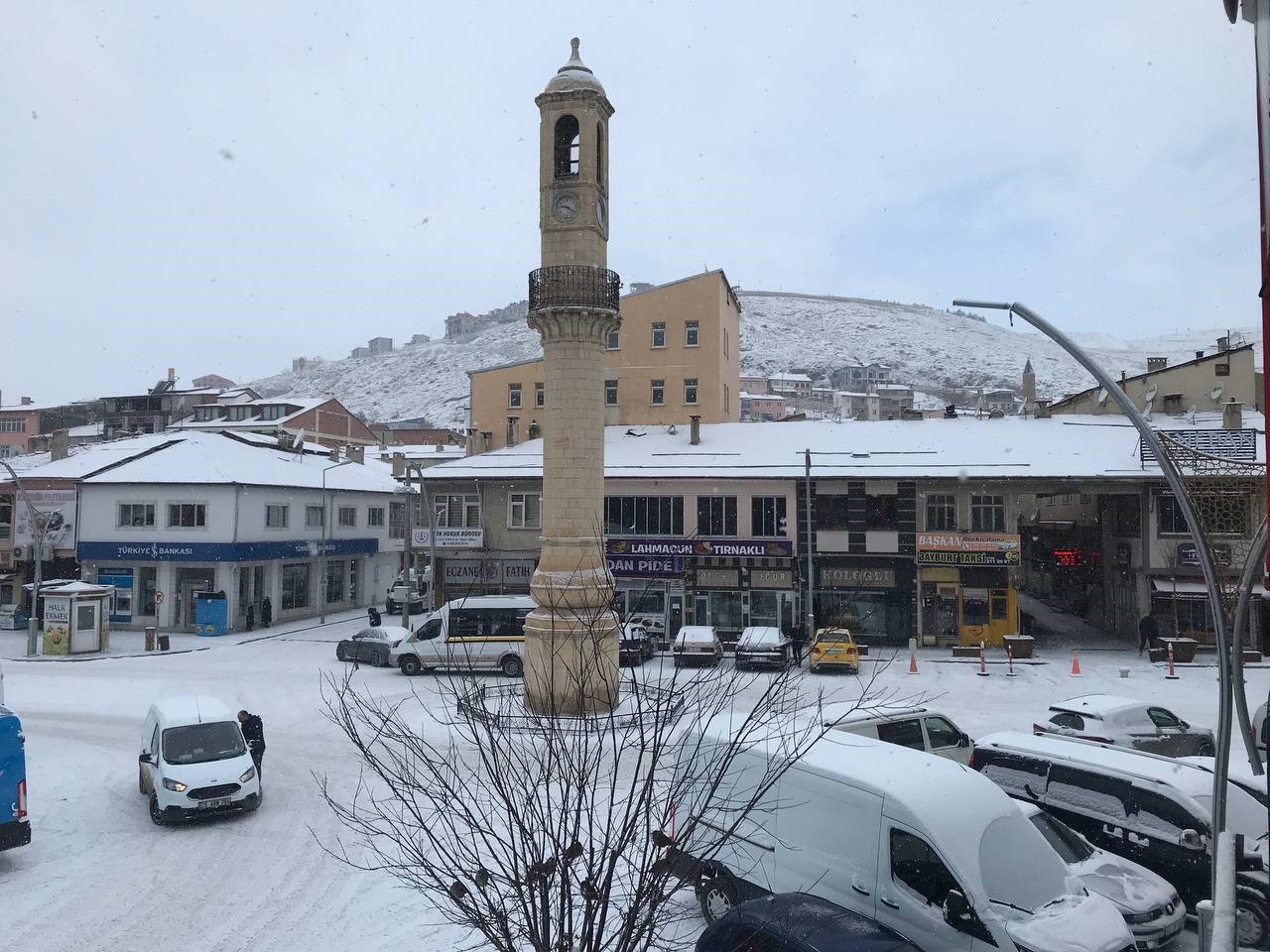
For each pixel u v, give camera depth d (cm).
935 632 3678
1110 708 1831
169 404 9431
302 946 1096
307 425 8319
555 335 2342
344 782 1773
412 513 4450
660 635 3647
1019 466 3603
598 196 2416
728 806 1082
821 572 3756
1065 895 894
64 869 1361
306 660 3409
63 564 4672
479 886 676
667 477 3853
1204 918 721
